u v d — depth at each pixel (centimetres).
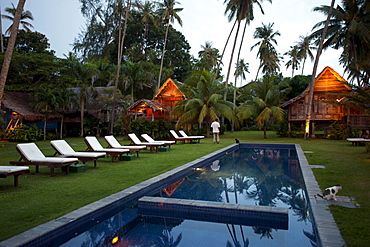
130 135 1250
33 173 734
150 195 573
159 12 3638
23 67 2683
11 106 2417
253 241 347
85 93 2730
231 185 686
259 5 2881
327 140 2134
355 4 2281
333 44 2547
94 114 3064
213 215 437
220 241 350
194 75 2584
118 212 465
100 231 384
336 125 2245
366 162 905
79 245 334
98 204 430
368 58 2498
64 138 2620
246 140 2166
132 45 4472
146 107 2722
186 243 343
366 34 2123
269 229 391
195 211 447
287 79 4009
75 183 603
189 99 2517
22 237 304
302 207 498
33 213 393
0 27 2905
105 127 2927
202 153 1220
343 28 2311
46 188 555
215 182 723
